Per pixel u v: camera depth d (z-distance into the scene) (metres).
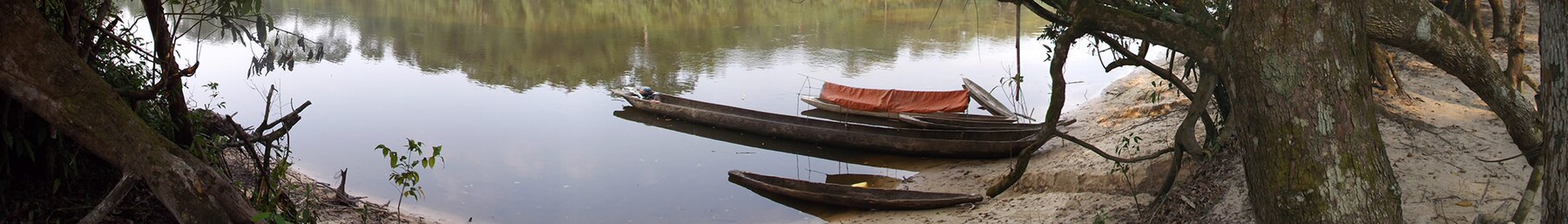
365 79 22.03
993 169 14.38
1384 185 6.56
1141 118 15.82
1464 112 12.54
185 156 6.95
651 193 13.53
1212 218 9.65
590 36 29.38
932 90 21.47
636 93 19.69
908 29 30.72
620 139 16.62
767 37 29.08
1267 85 6.49
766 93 21.19
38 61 6.31
